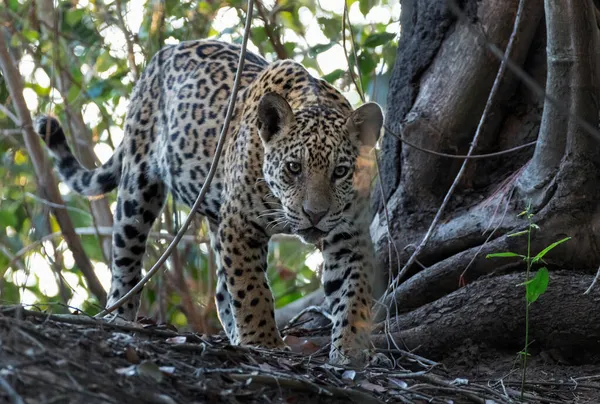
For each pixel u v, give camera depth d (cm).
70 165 1277
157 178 1169
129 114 1198
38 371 579
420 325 1031
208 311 1512
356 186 955
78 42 1527
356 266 963
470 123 1137
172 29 1514
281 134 923
